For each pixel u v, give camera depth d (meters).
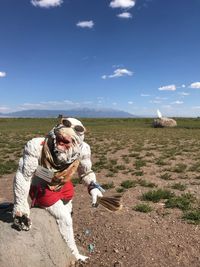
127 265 2.63
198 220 3.53
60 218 2.18
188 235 3.19
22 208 2.01
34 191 2.19
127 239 3.04
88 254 2.76
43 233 2.07
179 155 8.80
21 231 2.01
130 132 18.66
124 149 10.10
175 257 2.79
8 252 1.92
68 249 2.25
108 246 2.92
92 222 3.45
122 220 3.48
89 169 2.33
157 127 24.94
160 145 11.52
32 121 34.91
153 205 4.04
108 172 6.27
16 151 9.59
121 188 4.92
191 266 2.68
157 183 5.34
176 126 25.17
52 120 36.75
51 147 2.08
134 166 6.98
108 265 2.60
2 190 4.95
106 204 2.29
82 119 37.69
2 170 6.44
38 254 2.00
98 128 22.92
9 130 20.02
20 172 2.06
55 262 2.09
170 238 3.11
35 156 2.06
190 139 13.93
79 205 4.03
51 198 2.17
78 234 3.16
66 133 2.05
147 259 2.72
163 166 7.02
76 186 4.98
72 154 2.10
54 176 2.12
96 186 2.31
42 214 2.15
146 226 3.35
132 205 4.03
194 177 5.91
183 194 4.50
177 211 3.81
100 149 10.02
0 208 2.29
